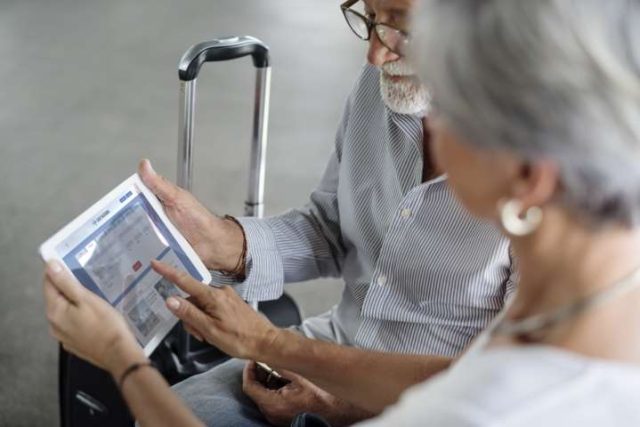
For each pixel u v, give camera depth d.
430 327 1.36
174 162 3.43
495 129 0.66
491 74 0.65
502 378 0.65
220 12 5.32
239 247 1.45
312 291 2.70
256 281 1.48
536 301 0.72
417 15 0.72
